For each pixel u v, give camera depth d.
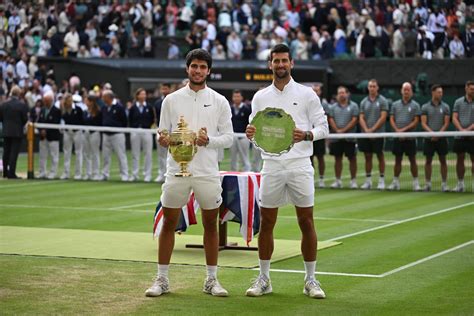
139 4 50.88
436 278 13.95
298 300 12.38
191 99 12.71
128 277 13.88
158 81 48.25
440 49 48.78
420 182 30.75
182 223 16.27
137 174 31.20
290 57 12.69
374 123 28.59
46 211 22.48
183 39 50.88
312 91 12.77
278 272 14.48
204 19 50.94
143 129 30.45
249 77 47.28
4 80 45.19
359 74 48.25
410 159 28.22
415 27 48.78
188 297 12.49
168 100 12.79
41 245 16.97
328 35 49.31
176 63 48.41
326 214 22.23
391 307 11.94
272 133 12.53
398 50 48.81
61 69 48.25
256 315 11.45
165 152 30.53
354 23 49.81
